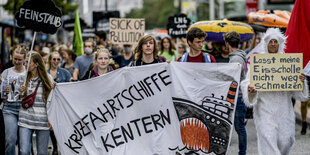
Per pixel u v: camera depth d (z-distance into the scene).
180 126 7.57
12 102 7.86
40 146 7.79
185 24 16.17
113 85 7.68
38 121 7.71
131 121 7.68
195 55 8.19
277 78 7.32
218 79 7.48
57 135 7.74
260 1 27.64
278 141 7.43
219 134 7.50
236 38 8.84
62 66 13.02
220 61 10.55
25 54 8.00
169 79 7.60
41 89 7.76
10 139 7.73
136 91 7.66
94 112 7.70
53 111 7.73
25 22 7.96
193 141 7.53
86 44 11.96
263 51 7.58
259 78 7.30
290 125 7.45
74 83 7.70
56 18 8.07
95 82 7.69
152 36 7.96
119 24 13.65
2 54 20.58
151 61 8.05
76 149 7.77
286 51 8.83
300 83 7.34
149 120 7.66
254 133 12.75
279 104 7.39
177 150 7.59
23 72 7.97
